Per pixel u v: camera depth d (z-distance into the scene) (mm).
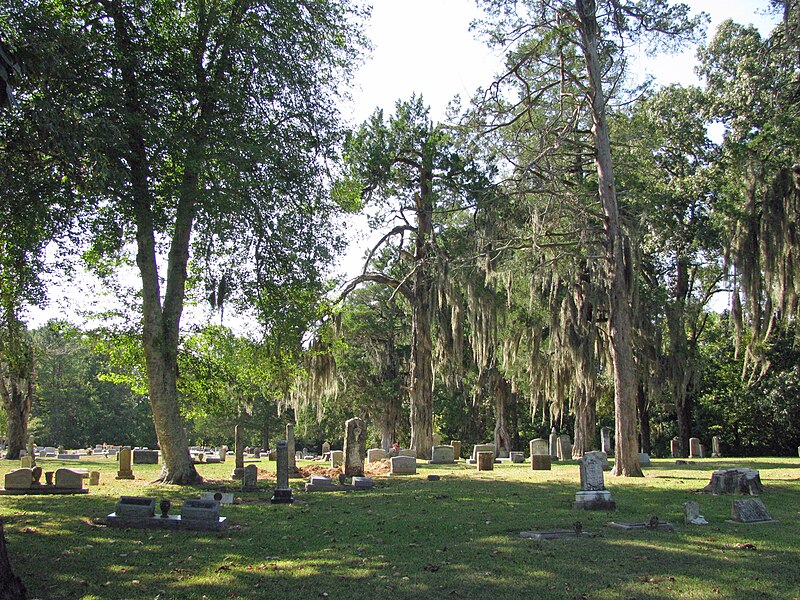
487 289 33156
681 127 36156
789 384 39688
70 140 14438
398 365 53312
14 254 17406
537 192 23484
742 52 28531
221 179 18188
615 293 22797
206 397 24531
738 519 11695
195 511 11242
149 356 19688
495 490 18031
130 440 73688
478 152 26422
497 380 45219
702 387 45344
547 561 8680
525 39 25547
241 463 24078
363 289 51906
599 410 48562
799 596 7094
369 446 62500
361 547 9734
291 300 21172
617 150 29156
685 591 7309
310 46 20516
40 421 68250
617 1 22641
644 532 10719
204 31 18859
